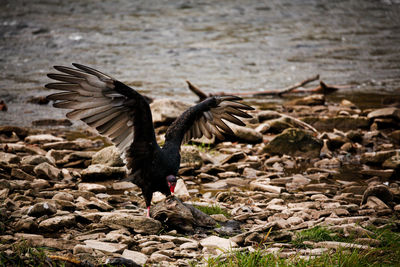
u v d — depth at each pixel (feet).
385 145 47.06
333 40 111.86
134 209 31.04
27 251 22.52
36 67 81.20
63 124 53.52
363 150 47.03
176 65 87.35
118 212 29.45
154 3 157.28
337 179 39.42
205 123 31.24
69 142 44.50
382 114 53.11
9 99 62.80
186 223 27.76
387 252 23.88
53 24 119.75
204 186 37.40
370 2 164.76
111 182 37.01
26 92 66.13
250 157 43.83
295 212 30.40
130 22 126.72
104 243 24.12
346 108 60.34
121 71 81.30
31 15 130.31
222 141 48.78
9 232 25.08
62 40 104.01
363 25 130.52
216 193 35.78
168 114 50.72
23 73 77.05
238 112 30.66
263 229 27.07
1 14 129.59
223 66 87.51
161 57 93.04
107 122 25.64
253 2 162.09
